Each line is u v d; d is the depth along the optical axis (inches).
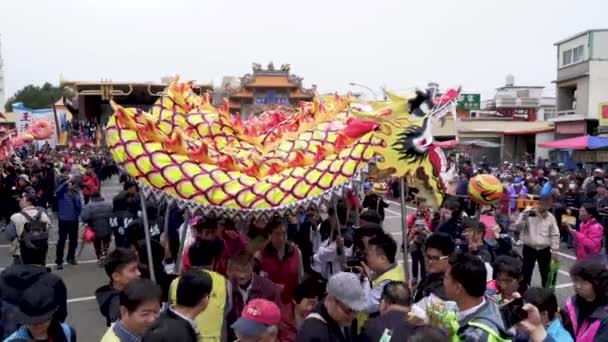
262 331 135.6
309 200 205.3
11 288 141.4
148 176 200.8
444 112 212.4
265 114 307.6
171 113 231.9
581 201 594.9
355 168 212.8
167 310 149.9
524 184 781.9
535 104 2085.4
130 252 176.9
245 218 202.2
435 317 134.3
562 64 1503.4
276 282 228.5
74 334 150.2
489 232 286.7
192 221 242.7
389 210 893.8
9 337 137.5
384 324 145.9
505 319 140.5
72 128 778.8
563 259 531.2
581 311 169.3
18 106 914.7
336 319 145.8
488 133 1663.4
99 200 461.7
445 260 183.5
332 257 274.5
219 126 237.9
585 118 1274.6
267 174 211.8
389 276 186.1
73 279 430.0
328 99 263.0
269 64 1723.7
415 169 208.5
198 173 202.1
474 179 279.4
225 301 186.7
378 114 207.9
